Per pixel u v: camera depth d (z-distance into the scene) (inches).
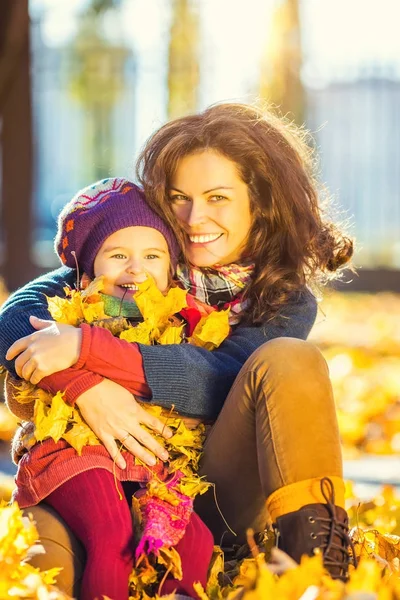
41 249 1043.3
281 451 150.3
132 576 152.2
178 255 191.9
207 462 167.8
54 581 144.3
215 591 152.5
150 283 176.1
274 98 768.9
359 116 1011.9
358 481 291.1
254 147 189.6
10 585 136.9
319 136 1010.1
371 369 503.2
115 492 158.1
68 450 161.8
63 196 1389.0
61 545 155.8
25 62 742.5
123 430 162.6
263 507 172.9
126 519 155.1
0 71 516.7
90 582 146.9
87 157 1439.5
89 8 977.5
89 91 1241.4
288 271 189.8
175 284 191.5
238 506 170.4
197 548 154.9
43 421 161.5
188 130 191.0
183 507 155.2
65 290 178.1
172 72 809.5
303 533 146.9
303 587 132.3
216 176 187.6
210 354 173.3
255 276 190.9
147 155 194.7
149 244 184.2
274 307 185.0
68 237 187.6
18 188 754.8
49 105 1425.9
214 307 190.4
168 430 167.3
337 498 149.8
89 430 163.3
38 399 165.8
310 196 198.1
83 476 158.6
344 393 426.6
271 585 131.8
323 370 154.9
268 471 151.7
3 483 263.1
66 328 167.0
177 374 166.7
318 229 197.3
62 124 1439.5
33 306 181.2
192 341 179.9
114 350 165.0
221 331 178.2
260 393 153.9
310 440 150.0
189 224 188.5
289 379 152.0
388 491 227.3
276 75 771.4
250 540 159.2
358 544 171.5
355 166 1017.5
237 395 159.0
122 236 183.2
